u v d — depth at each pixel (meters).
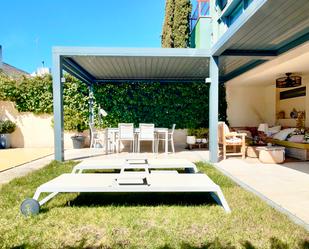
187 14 13.07
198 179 3.45
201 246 2.24
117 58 6.52
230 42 5.19
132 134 7.59
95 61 6.88
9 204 3.23
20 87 9.62
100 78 9.52
